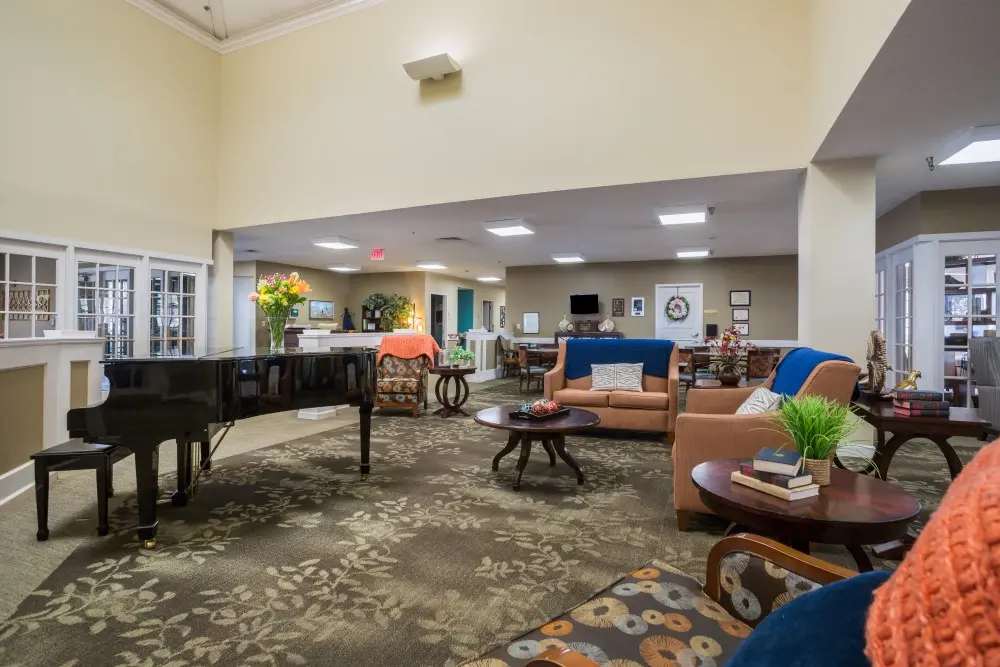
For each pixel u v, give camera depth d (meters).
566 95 5.16
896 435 3.02
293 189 6.57
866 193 4.27
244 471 3.93
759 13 4.52
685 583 1.59
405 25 5.93
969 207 5.57
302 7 6.30
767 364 7.13
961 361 5.60
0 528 2.81
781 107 4.44
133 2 5.95
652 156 4.83
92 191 5.55
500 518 2.96
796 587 1.24
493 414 3.86
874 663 0.36
